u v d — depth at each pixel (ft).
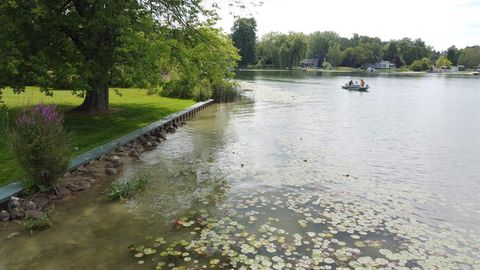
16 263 18.26
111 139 40.32
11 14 39.37
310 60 483.92
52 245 20.06
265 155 40.57
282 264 18.28
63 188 26.91
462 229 23.13
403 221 24.02
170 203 26.09
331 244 20.43
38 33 42.16
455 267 18.52
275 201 26.84
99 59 45.03
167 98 83.92
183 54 54.29
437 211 26.08
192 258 18.76
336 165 37.52
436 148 47.50
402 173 35.70
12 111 50.24
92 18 43.98
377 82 224.74
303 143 47.75
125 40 41.70
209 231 21.75
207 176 32.42
